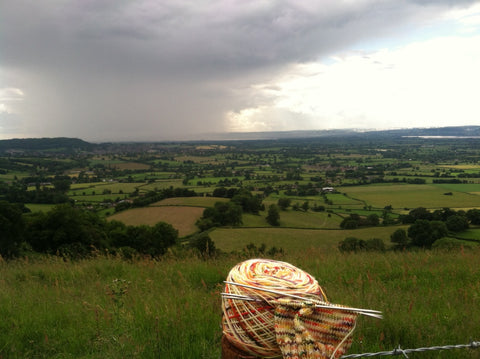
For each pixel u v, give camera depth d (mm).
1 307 6047
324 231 83688
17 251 29219
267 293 1983
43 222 32719
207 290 7387
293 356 1777
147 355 3996
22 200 125375
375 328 4461
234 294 2086
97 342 4367
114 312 4809
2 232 29000
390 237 67375
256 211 106188
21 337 4785
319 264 9141
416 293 6340
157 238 42406
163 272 8680
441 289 6555
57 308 5949
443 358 3734
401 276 8023
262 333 2016
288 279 2062
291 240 72625
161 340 4312
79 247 31047
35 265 10367
